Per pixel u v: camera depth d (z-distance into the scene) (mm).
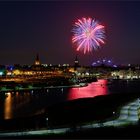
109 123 82438
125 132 63125
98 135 62281
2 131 83750
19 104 178000
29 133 76812
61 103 149625
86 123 84438
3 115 133750
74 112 112312
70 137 63250
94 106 126312
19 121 103375
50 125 89938
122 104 125062
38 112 140875
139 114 97125
